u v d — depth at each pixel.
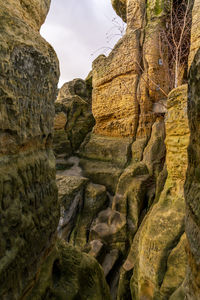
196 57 1.22
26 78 1.51
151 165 7.41
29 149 1.61
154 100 8.77
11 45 1.33
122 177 7.20
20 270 1.33
